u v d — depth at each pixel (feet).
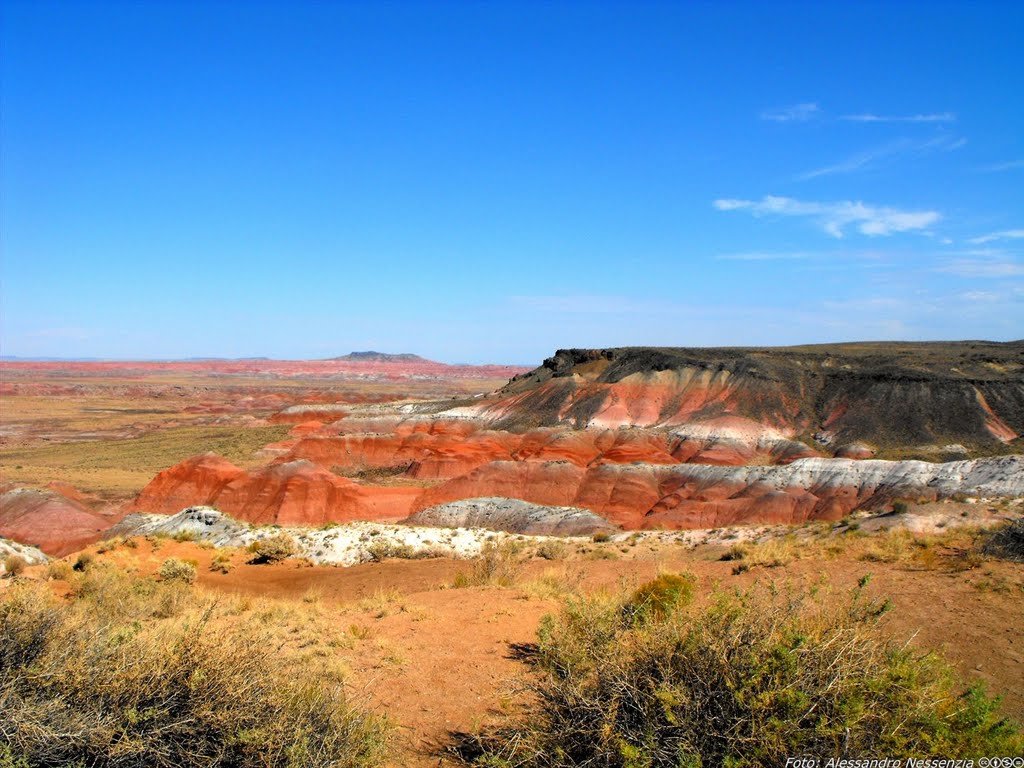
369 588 77.87
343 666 33.63
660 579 37.47
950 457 277.85
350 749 21.72
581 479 259.60
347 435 373.20
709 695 18.49
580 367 429.38
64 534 199.11
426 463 324.80
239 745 20.08
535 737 20.44
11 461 369.30
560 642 23.24
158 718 19.72
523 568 76.33
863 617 22.40
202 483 256.11
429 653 37.55
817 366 379.76
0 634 20.30
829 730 17.17
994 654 32.71
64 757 18.53
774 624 19.65
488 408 410.52
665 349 428.15
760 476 233.96
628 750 17.70
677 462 316.60
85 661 20.48
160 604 53.42
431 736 26.43
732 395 361.30
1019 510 77.36
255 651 22.79
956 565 49.26
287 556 108.17
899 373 340.39
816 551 60.29
